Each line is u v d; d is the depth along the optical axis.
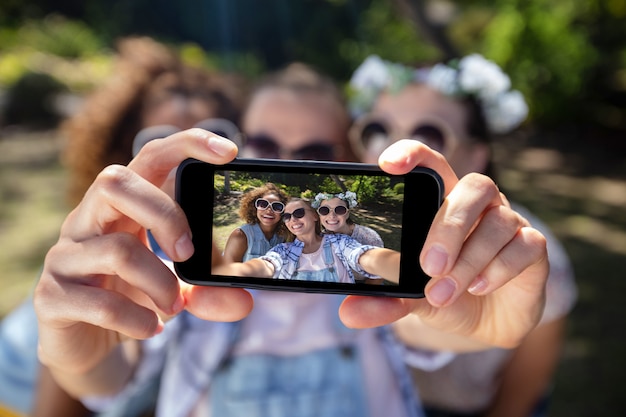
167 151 0.31
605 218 1.83
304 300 0.46
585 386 1.01
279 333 0.46
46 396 0.48
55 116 3.00
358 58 3.26
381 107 0.61
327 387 0.45
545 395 0.54
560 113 2.98
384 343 0.47
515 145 2.70
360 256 0.31
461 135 0.61
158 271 0.29
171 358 0.46
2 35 4.08
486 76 0.61
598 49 3.24
